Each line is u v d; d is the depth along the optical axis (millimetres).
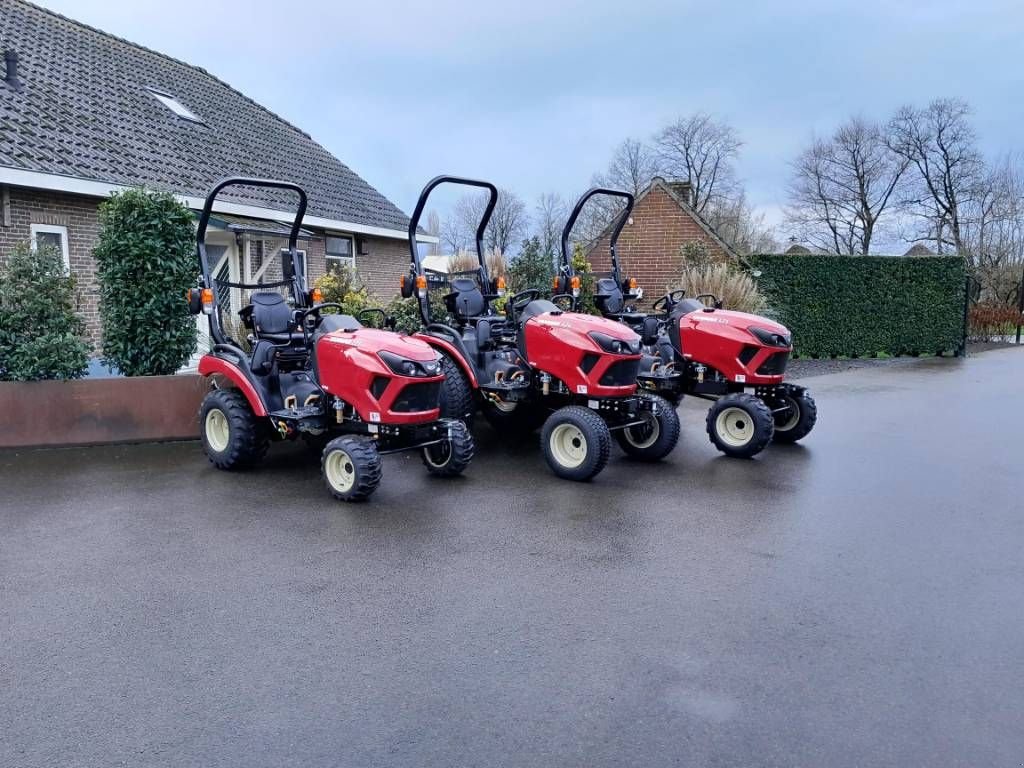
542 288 11773
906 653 3324
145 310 7320
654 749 2660
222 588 3928
